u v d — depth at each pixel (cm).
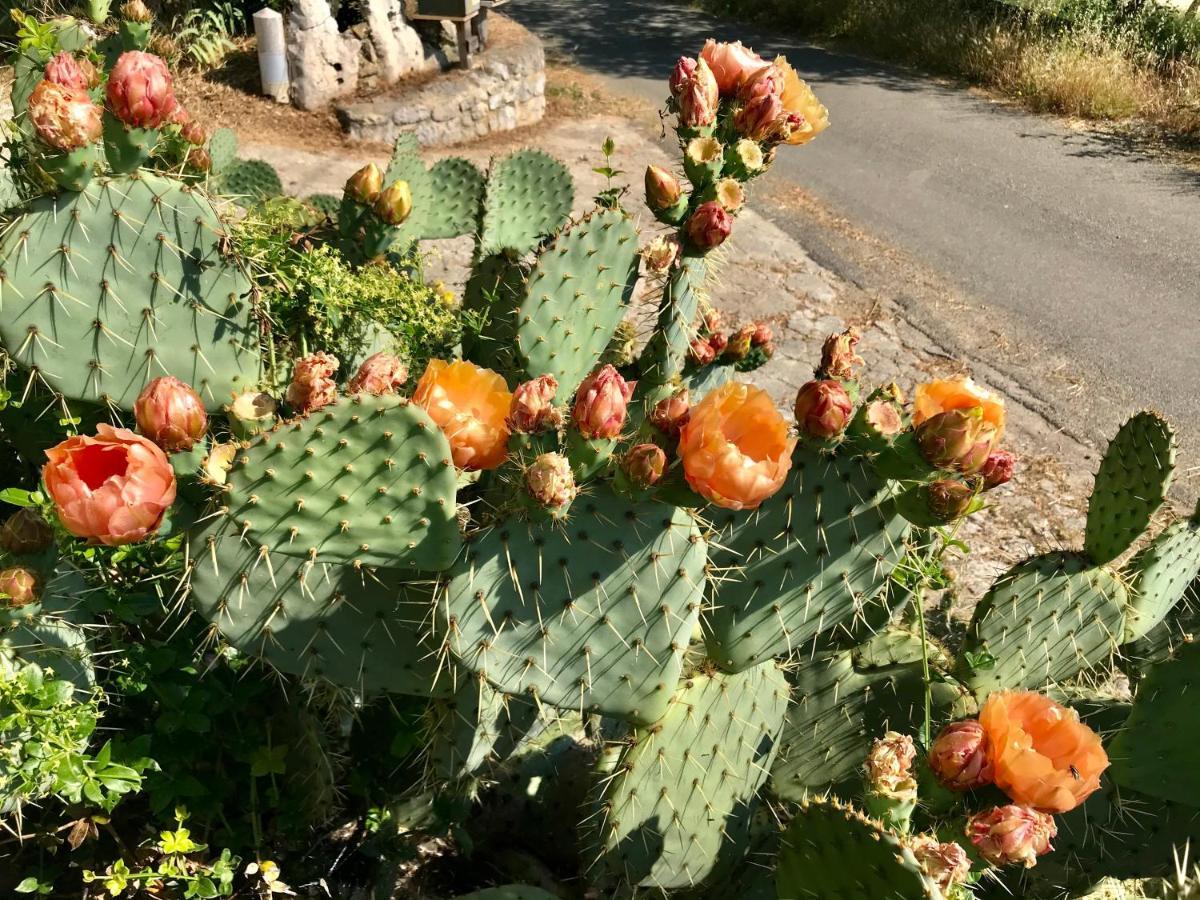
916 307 668
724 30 1415
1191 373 613
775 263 706
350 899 238
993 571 423
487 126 948
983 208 840
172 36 945
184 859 208
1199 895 153
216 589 182
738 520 196
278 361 255
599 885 224
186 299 210
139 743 200
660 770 203
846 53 1323
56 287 200
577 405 169
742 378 555
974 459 177
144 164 243
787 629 202
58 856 228
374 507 172
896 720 233
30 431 241
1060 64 1120
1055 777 159
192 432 181
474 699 204
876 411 182
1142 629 261
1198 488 496
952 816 177
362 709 242
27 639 185
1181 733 209
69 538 211
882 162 927
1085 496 490
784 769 236
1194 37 1175
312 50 877
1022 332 647
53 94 188
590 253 264
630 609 181
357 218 260
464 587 176
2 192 281
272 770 219
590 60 1241
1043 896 226
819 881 172
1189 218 841
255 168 440
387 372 187
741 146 236
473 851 254
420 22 939
